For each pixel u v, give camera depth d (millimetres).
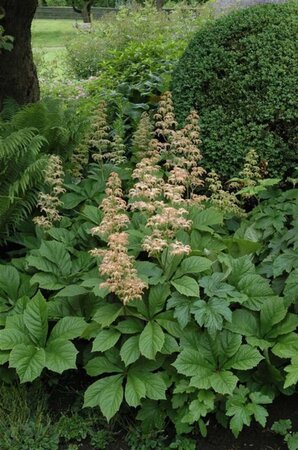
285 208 4262
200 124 4988
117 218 3707
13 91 5887
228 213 4555
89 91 7559
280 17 4984
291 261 3703
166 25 10945
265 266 3908
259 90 4812
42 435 3352
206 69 5078
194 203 4316
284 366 3557
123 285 3391
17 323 3580
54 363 3311
